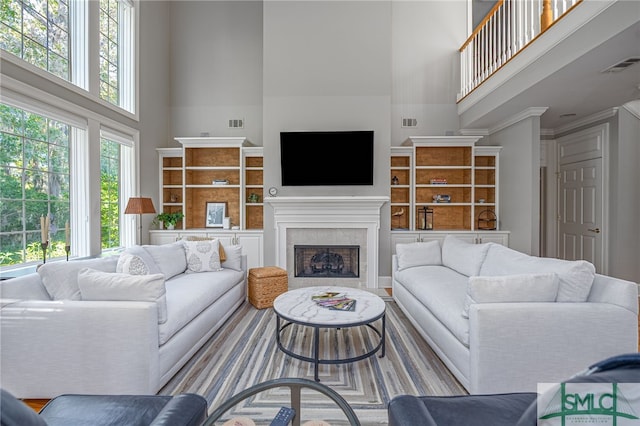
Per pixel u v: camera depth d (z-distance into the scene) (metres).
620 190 4.39
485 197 5.58
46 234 2.87
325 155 4.91
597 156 4.70
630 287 1.90
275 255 4.96
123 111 4.34
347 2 4.97
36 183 3.22
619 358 0.73
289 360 2.52
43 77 3.08
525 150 4.57
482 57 4.75
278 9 5.00
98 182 3.82
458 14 5.54
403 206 5.51
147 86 4.99
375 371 2.36
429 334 2.69
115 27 4.40
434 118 5.57
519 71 3.74
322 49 4.98
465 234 5.02
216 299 3.12
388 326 3.26
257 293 3.77
